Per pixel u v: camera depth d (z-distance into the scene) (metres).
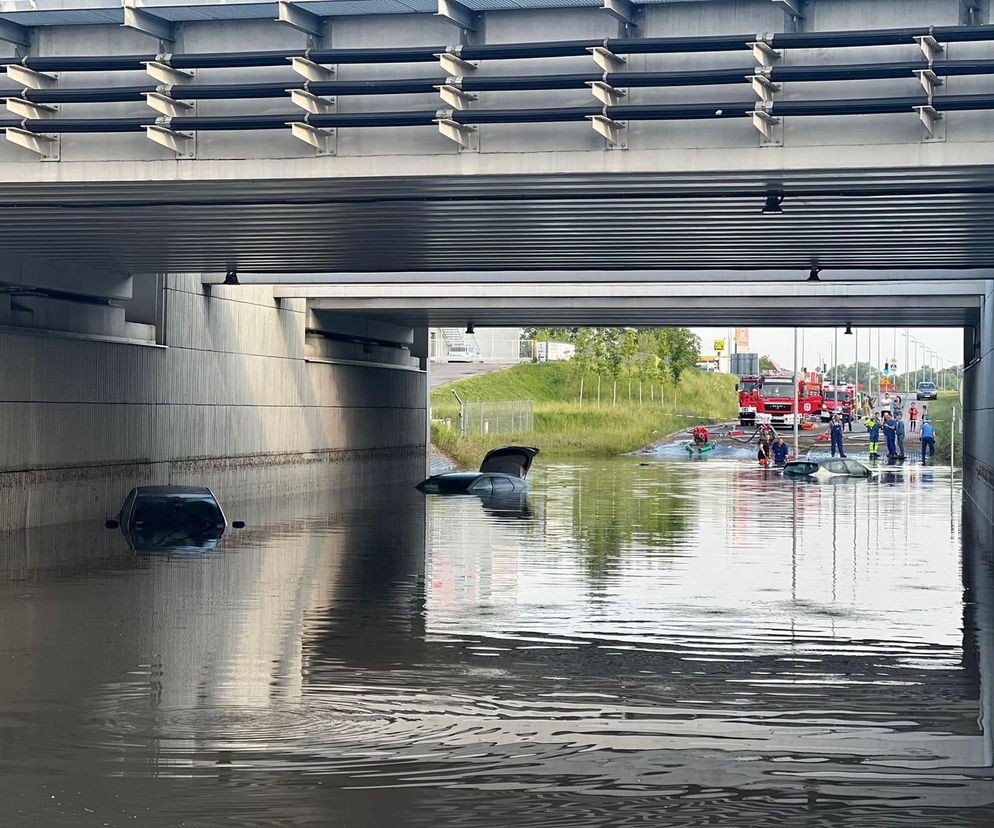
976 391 63.97
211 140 25.12
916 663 19.08
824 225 29.14
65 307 39.12
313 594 25.45
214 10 24.17
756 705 16.44
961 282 53.06
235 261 38.12
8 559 30.64
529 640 20.67
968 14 22.45
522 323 66.38
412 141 24.52
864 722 15.63
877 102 22.31
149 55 24.25
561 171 24.06
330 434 59.41
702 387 146.88
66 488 38.84
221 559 31.08
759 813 12.26
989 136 22.58
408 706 16.20
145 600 24.62
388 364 66.38
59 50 25.41
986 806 12.48
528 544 34.97
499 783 13.10
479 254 35.47
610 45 22.92
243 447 50.44
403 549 33.53
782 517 44.16
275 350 53.28
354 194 26.28
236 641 20.48
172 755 13.96
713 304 54.44
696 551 33.38
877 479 69.19
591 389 130.75
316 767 13.56
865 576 28.61
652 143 23.75
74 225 30.75
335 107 24.72
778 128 23.33
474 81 23.53
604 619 22.67
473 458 88.31
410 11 23.56
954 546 35.16
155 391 43.94
